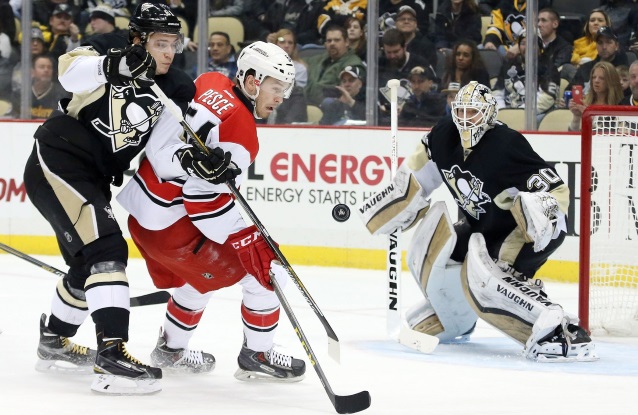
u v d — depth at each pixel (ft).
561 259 35.60
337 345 16.75
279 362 18.53
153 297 21.11
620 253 30.01
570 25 37.70
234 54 41.98
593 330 25.89
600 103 37.58
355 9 40.37
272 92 17.92
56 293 18.66
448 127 22.21
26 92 43.42
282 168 39.37
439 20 39.17
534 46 37.76
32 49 43.34
